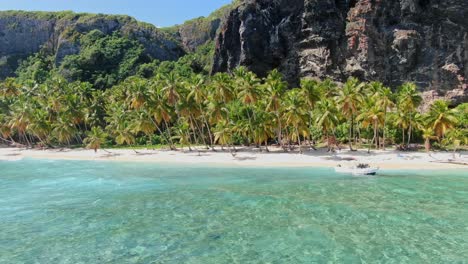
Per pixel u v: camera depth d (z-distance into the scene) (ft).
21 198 121.29
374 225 84.58
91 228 86.89
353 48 315.99
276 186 132.98
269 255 68.03
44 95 341.00
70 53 511.81
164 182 147.95
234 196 117.39
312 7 331.36
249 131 235.20
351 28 319.06
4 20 561.02
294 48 341.41
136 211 101.50
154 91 257.55
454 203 103.55
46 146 315.78
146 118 257.96
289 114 207.10
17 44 554.87
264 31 351.87
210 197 116.88
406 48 303.68
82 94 341.00
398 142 254.27
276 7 351.67
